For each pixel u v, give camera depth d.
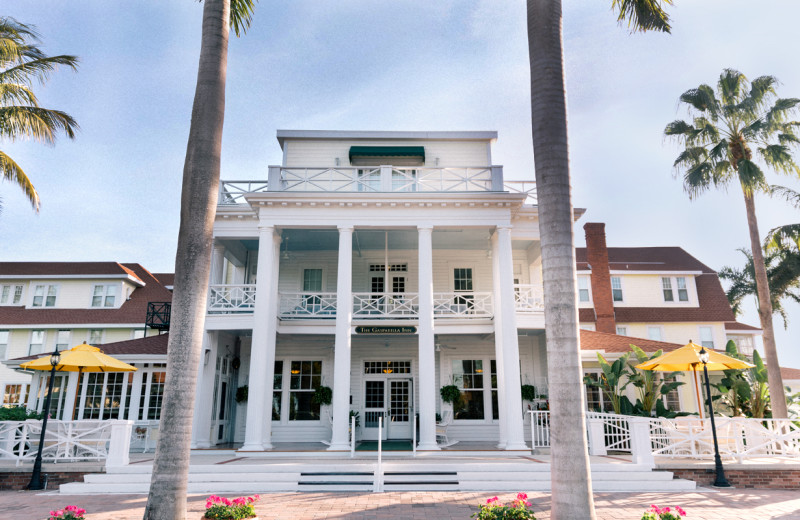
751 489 12.45
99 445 15.30
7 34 17.59
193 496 11.33
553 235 7.17
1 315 27.78
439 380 20.88
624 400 18.23
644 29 10.28
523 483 12.01
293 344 21.02
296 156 21.31
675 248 32.59
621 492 11.84
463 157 21.50
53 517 7.46
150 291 29.95
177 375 7.34
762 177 17.73
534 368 21.03
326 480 12.19
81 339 27.28
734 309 37.56
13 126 16.88
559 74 7.73
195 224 7.83
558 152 7.41
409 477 12.29
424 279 16.67
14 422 13.80
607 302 25.44
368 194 16.95
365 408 20.66
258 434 15.59
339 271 16.84
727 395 19.42
